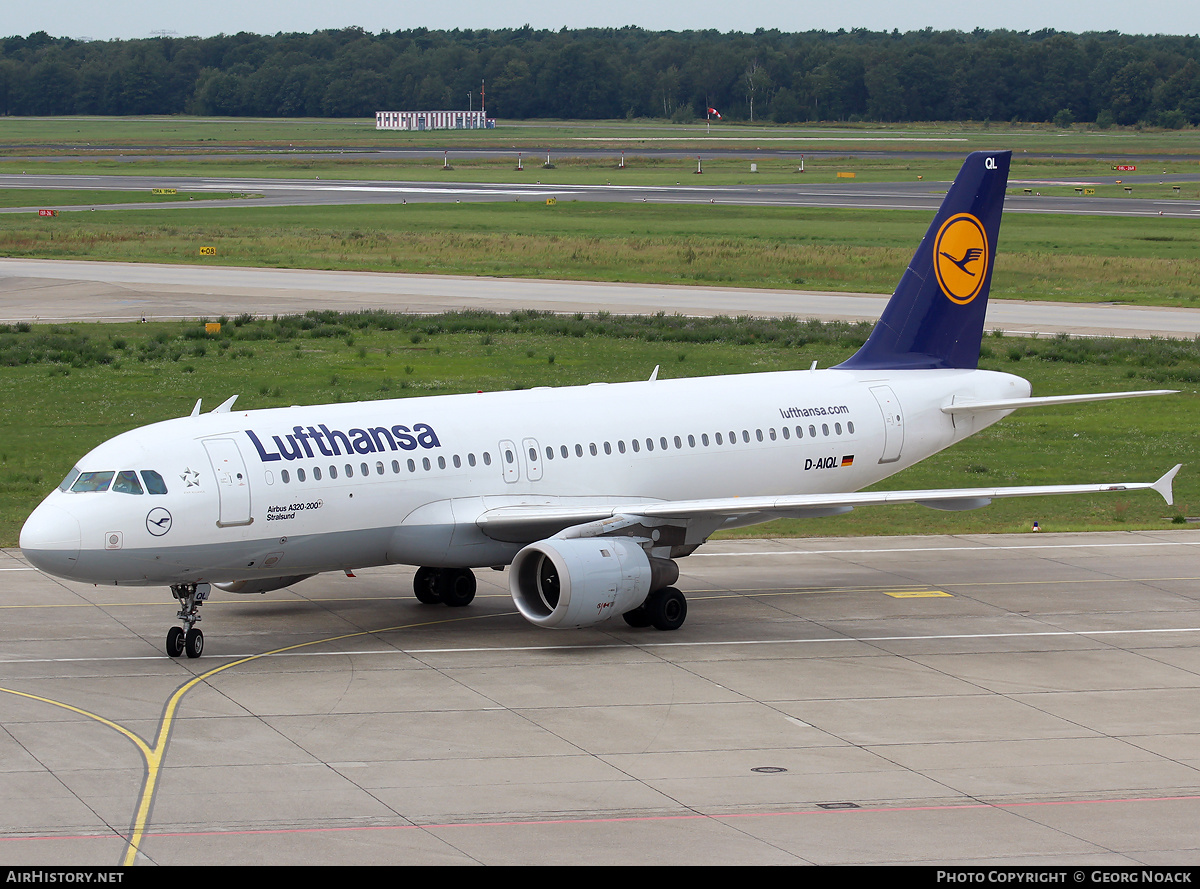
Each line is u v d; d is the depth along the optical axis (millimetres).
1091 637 119062
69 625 118812
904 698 100625
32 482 181875
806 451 138750
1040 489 116312
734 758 86812
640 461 128750
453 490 118375
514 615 125500
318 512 111062
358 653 111500
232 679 103500
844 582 140000
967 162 147500
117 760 85062
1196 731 93875
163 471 105625
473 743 89188
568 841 72750
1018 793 81188
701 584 138750
